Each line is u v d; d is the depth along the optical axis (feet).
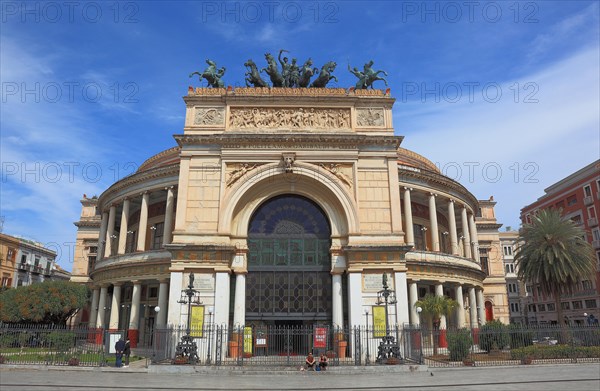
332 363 95.86
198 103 124.47
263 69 134.82
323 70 133.39
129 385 69.56
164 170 152.46
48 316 165.27
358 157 119.85
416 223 168.66
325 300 116.47
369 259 112.37
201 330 103.91
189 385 70.49
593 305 241.35
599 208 240.94
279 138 118.93
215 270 110.32
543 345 115.75
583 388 64.03
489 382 72.23
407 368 89.66
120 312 167.94
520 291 323.98
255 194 120.98
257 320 114.73
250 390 64.90
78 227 232.94
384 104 125.70
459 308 152.87
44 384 68.95
